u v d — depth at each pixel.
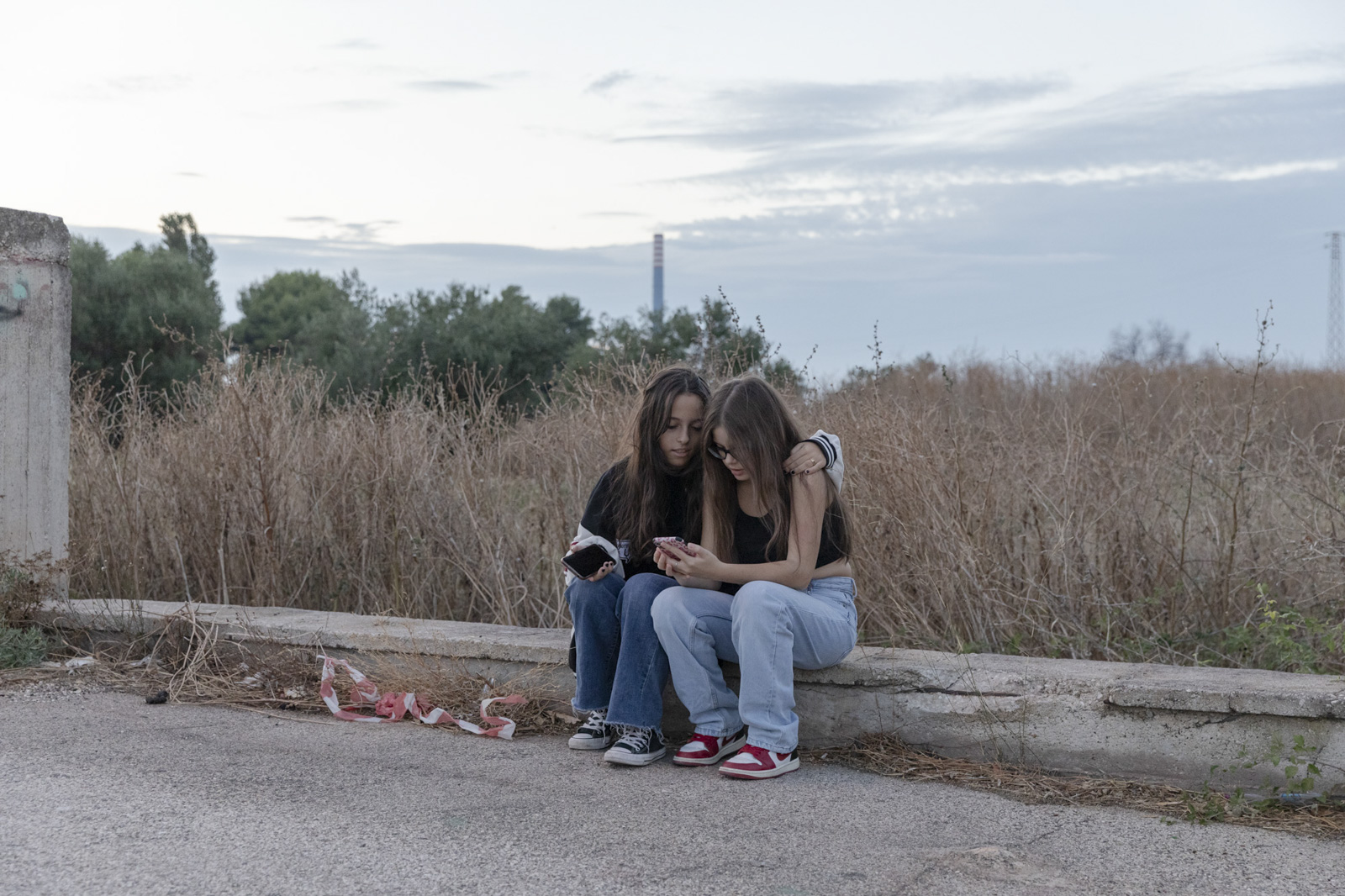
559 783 3.41
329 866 2.67
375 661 4.57
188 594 5.90
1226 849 2.88
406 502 6.00
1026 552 5.32
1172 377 7.72
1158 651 4.80
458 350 20.02
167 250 23.89
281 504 6.12
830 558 3.83
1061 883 2.64
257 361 6.61
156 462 6.33
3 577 5.11
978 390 7.81
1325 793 3.18
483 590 5.79
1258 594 4.98
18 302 5.21
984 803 3.27
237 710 4.30
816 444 3.69
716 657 3.73
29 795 3.16
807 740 3.88
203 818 3.00
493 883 2.59
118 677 4.72
